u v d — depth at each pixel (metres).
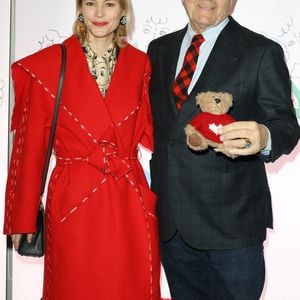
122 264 1.65
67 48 1.65
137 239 1.68
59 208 1.64
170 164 1.70
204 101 1.47
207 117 1.45
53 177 1.67
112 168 1.62
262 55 1.61
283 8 2.28
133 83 1.67
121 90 1.65
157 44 1.83
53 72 1.62
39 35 2.29
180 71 1.72
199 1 1.66
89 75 1.63
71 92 1.62
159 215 1.75
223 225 1.66
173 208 1.70
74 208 1.62
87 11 1.63
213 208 1.66
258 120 1.65
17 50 2.30
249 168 1.69
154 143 1.76
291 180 2.35
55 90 1.61
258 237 1.69
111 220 1.63
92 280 1.64
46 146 1.66
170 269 1.84
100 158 1.61
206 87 1.63
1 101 2.31
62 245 1.64
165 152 1.71
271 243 2.39
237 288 1.71
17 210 1.65
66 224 1.63
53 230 1.65
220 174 1.66
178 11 2.29
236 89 1.62
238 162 1.67
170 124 1.69
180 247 1.79
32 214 1.65
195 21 1.69
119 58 1.67
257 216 1.69
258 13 2.28
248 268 1.70
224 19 1.71
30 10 2.29
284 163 2.35
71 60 1.63
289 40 2.29
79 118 1.62
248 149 1.41
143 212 1.67
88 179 1.62
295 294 2.39
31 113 1.63
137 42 2.30
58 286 1.66
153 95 1.75
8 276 2.42
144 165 2.34
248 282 1.70
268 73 1.60
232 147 1.41
